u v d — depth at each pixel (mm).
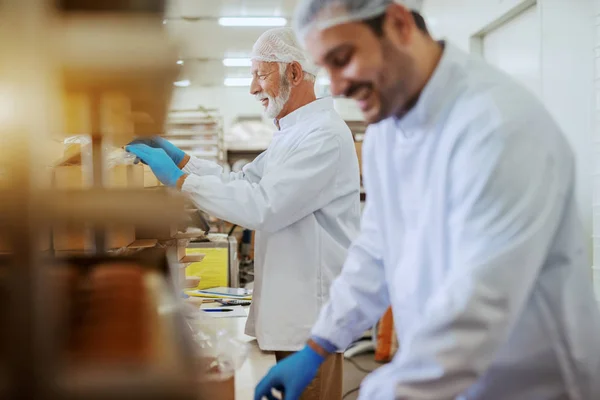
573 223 928
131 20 592
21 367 485
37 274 503
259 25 5426
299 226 1640
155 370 481
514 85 916
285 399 1053
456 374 780
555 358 950
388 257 1116
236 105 7828
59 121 686
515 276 793
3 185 503
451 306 786
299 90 1738
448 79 928
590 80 2424
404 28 866
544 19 2801
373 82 878
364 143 1197
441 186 921
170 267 956
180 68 656
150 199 551
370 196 1189
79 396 465
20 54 514
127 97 715
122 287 745
